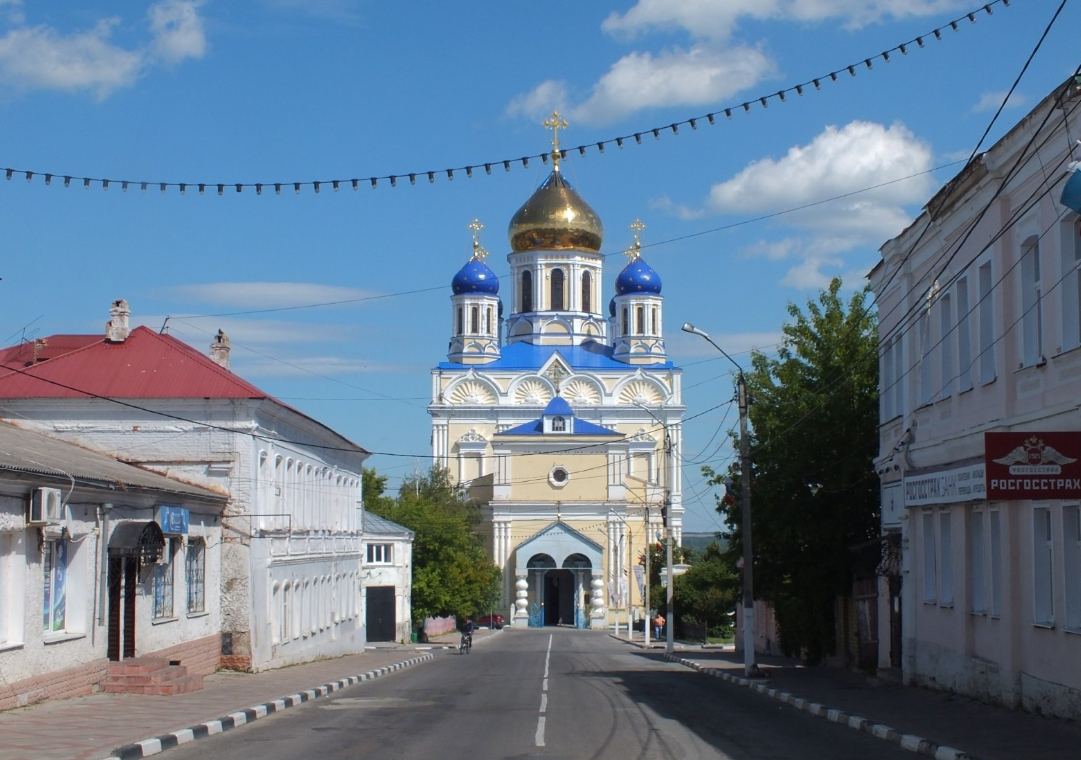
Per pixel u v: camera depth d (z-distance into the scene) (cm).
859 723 1850
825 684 2780
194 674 2700
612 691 2647
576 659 4625
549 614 9719
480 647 6019
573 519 9369
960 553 2303
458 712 2095
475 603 7431
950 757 1449
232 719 1861
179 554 2805
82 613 2258
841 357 3562
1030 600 1953
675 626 7581
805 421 3484
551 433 9512
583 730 1786
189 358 3250
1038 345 1967
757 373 3716
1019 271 1998
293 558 3631
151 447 3158
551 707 2194
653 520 9506
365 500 7262
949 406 2383
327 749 1548
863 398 3481
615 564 9275
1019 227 1989
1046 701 1878
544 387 10419
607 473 9475
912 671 2622
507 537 9369
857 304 3631
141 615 2556
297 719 1977
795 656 4356
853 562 3431
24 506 2019
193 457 3150
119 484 2353
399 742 1627
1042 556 1931
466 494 9594
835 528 3447
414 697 2462
